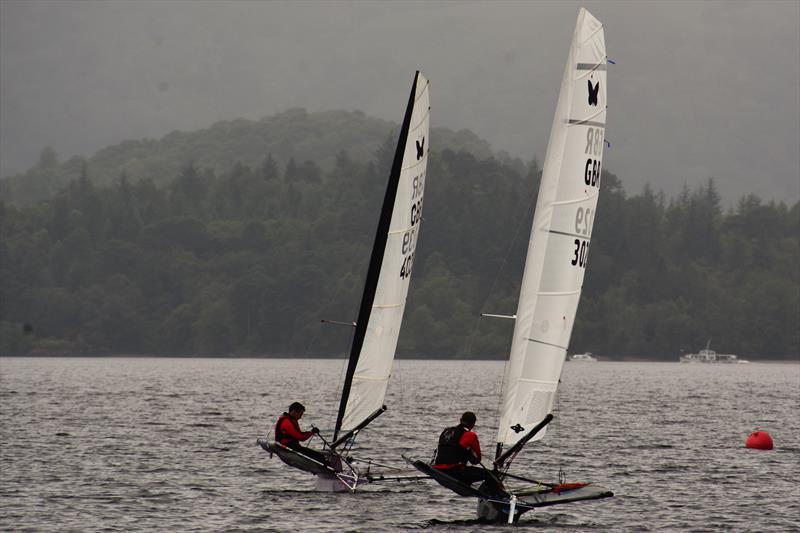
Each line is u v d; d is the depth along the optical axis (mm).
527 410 105750
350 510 120375
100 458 165750
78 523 112562
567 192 106688
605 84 108375
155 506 122625
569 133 106875
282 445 129000
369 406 130875
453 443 107000
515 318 106625
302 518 115562
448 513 118625
